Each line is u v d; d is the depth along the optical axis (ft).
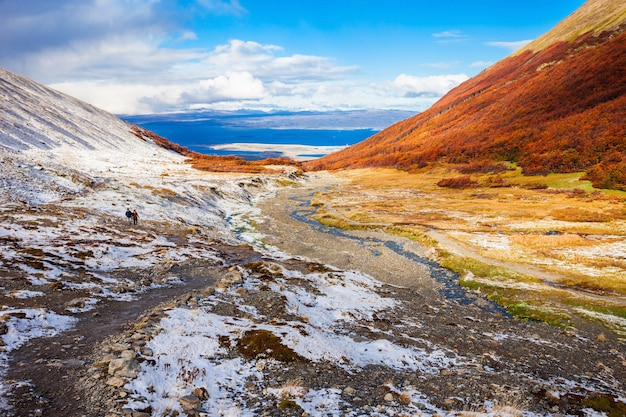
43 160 209.36
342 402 36.68
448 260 136.67
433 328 73.82
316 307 73.97
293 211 240.73
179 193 208.54
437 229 184.24
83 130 346.74
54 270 72.49
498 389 46.52
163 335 44.50
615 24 418.51
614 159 251.80
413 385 44.37
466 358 59.06
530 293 104.73
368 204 263.49
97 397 30.78
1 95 298.97
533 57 520.01
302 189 347.36
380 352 54.60
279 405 33.96
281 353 45.29
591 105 322.14
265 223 199.11
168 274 83.71
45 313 49.06
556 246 147.95
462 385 46.52
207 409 31.83
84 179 180.65
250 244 153.17
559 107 348.38
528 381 51.67
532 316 91.91
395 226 192.03
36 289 60.18
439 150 410.52
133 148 392.68
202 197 226.17
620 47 345.72
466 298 106.01
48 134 286.25
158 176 260.62
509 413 37.50
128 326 48.75
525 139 341.41
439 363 54.70
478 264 130.00
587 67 360.89
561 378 56.29
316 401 35.94
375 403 37.47
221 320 53.67
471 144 387.55
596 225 175.01
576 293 103.60
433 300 99.55
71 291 62.08
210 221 185.16
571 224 179.73
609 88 319.68
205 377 37.24
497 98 456.86
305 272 102.83
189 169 348.59
